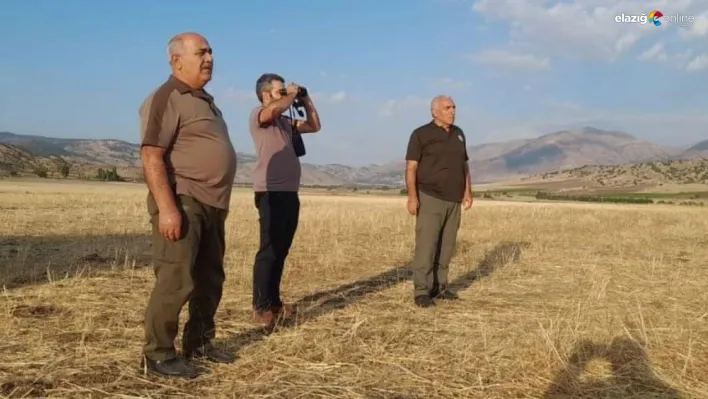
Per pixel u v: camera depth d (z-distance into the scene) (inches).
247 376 155.0
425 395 145.7
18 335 181.5
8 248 376.5
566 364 166.2
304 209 979.3
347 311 228.5
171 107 148.9
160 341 152.0
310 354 172.7
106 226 553.0
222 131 158.4
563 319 212.2
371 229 585.0
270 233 206.2
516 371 162.6
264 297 202.8
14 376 147.6
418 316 223.3
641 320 205.5
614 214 1035.3
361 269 340.5
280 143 210.1
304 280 298.2
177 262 149.4
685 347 186.9
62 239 437.1
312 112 223.5
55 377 148.0
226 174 157.8
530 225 686.5
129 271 298.8
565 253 422.3
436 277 260.1
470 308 239.8
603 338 192.5
